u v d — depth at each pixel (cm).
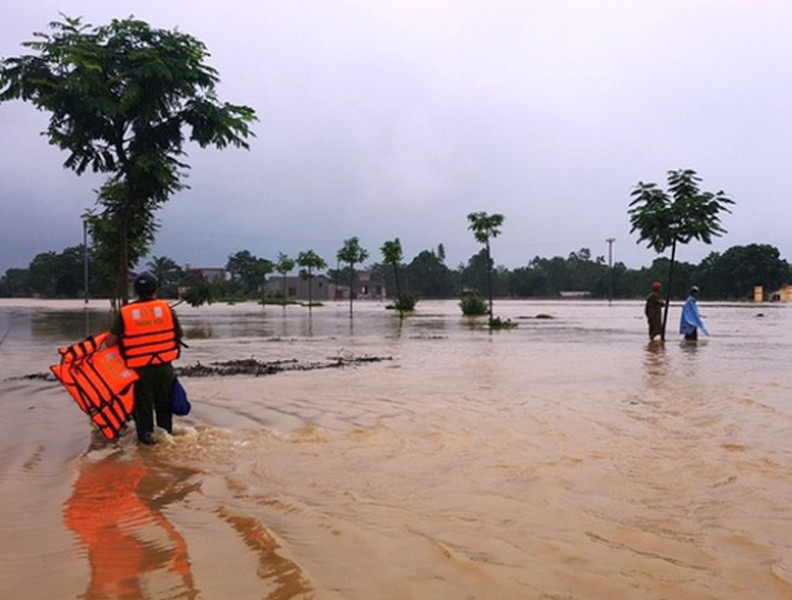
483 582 373
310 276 5591
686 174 2283
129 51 1249
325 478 588
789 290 9444
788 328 2975
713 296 10612
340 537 442
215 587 369
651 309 2170
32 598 358
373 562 401
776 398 991
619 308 6397
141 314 758
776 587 367
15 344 2055
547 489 547
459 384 1156
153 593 363
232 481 582
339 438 745
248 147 1409
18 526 472
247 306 6950
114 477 601
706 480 573
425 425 808
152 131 1340
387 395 1037
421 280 13812
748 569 391
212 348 1955
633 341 2195
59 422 859
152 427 756
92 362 750
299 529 458
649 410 899
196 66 1298
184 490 558
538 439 731
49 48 1192
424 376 1268
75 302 6962
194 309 5825
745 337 2391
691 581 375
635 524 466
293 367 1427
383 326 3189
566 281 13875
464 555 411
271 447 708
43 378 1261
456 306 7038
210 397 1022
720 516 483
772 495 531
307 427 800
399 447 700
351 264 5238
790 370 1352
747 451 673
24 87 1214
